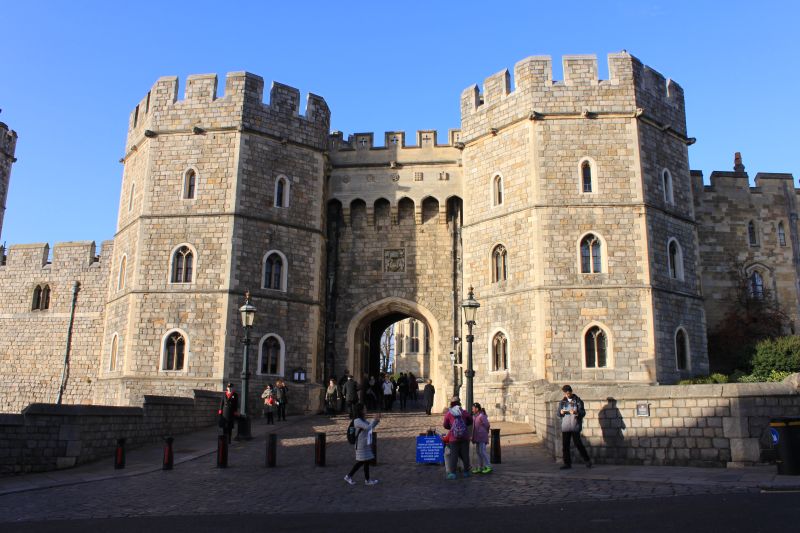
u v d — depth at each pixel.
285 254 28.81
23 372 36.31
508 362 26.20
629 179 26.36
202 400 23.19
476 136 29.03
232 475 14.80
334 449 18.64
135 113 31.50
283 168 29.52
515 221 26.89
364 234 31.97
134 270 27.72
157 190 28.42
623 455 14.42
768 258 32.31
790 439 11.72
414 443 19.25
